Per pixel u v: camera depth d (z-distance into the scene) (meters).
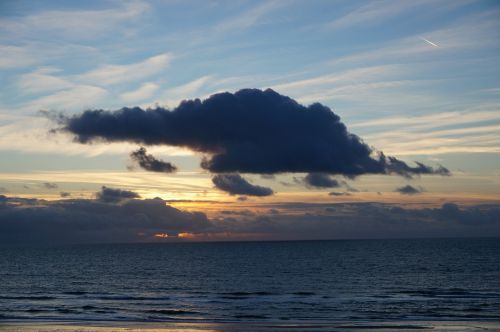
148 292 64.50
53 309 46.88
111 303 52.69
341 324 38.81
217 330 35.66
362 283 74.19
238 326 37.62
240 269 105.94
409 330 35.38
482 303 51.34
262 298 57.09
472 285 69.44
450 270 93.50
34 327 36.91
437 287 67.44
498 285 69.25
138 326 37.62
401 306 49.31
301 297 57.78
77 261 145.62
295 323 39.53
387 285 71.00
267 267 111.00
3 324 38.44
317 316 43.16
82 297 58.50
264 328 36.66
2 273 99.31
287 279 82.12
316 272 95.25
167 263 131.62
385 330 35.44
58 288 70.81
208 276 89.56
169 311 45.72
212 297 58.22
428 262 116.00
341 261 128.12
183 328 36.72
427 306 49.19
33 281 82.31
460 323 39.00
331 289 66.56
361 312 45.50
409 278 80.50
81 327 36.97
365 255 156.88
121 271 103.44
